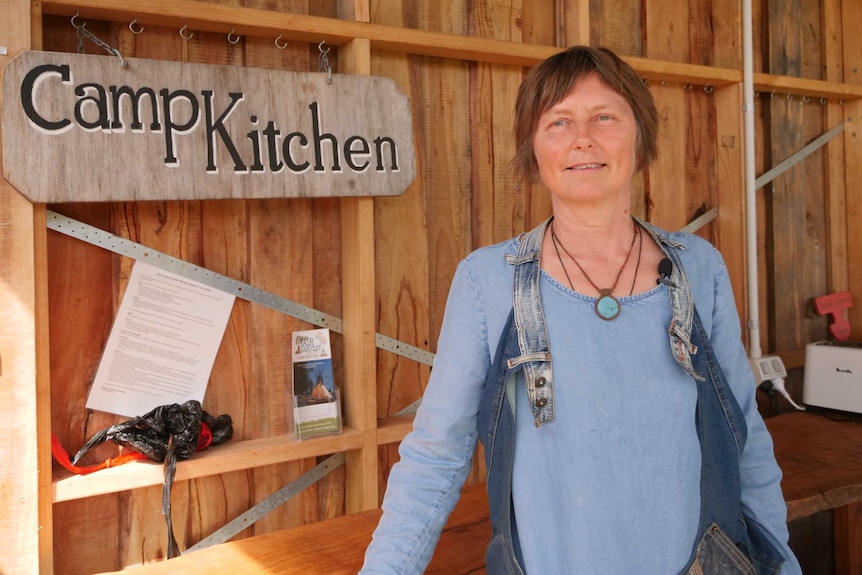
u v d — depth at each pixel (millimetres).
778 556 1227
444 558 1600
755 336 2826
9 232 1672
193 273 1986
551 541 1097
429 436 1191
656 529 1093
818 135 3143
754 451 1243
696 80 2744
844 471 2174
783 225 3045
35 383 1699
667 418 1112
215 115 1865
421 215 2318
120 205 1910
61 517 1864
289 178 1955
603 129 1148
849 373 2748
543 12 2529
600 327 1126
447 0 2338
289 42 2092
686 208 2840
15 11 1670
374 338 2137
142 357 1941
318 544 1636
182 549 2004
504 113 2463
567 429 1098
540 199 2549
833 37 3143
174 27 1932
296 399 2090
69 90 1703
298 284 2150
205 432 1953
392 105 2092
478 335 1176
